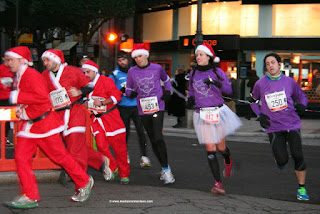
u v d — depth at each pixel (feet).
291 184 21.16
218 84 17.93
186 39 70.33
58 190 18.37
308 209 16.49
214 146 18.45
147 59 20.59
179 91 45.16
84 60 22.50
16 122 20.29
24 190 15.38
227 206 16.61
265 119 18.02
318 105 64.49
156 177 22.11
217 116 18.22
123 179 20.18
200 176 22.57
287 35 67.46
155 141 20.49
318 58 65.36
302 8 66.80
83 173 16.35
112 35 60.08
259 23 68.03
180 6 75.56
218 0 70.33
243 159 28.14
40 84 14.96
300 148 17.81
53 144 15.64
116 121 19.99
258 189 19.93
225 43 67.82
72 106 17.67
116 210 15.60
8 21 85.05
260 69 67.92
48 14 80.48
